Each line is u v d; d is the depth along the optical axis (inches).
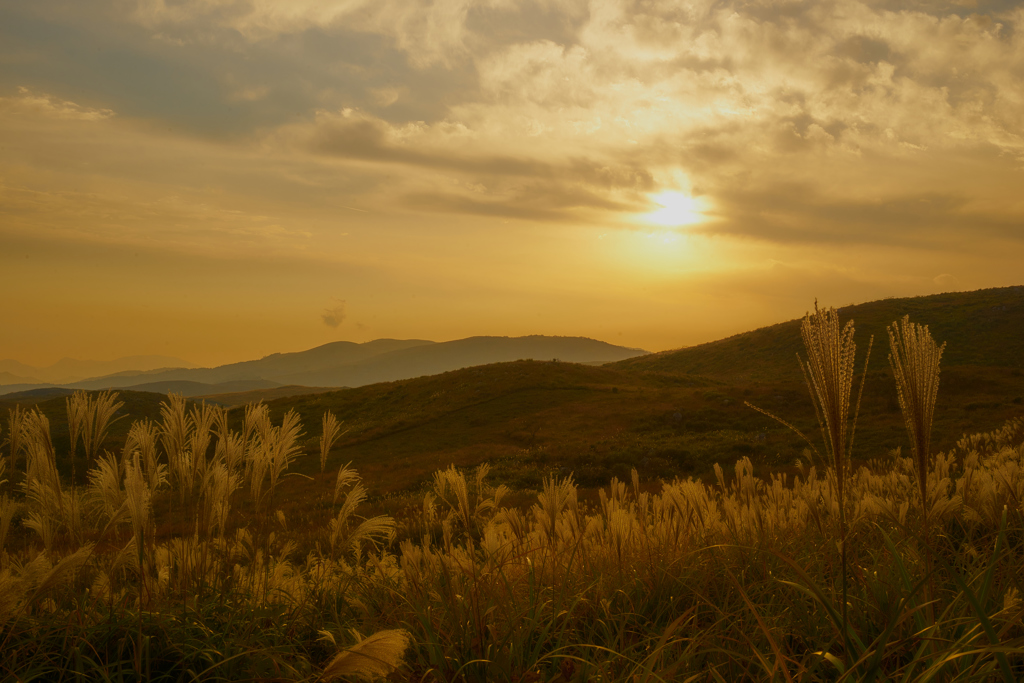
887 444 829.2
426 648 113.8
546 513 147.9
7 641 111.5
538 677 105.4
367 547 224.1
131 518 128.1
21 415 138.7
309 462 1250.0
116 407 148.6
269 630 130.3
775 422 1194.6
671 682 94.4
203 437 157.1
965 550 129.7
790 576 131.9
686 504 165.3
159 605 132.2
